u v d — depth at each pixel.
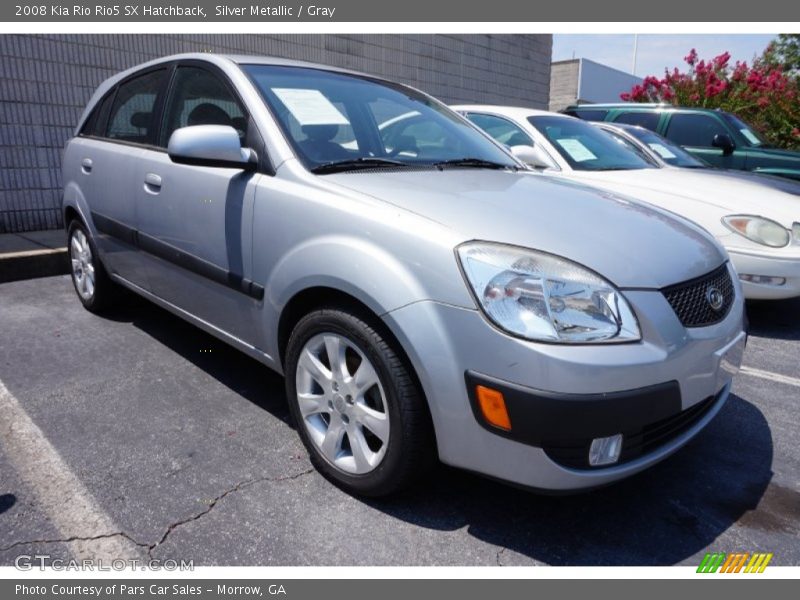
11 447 2.51
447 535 2.09
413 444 2.02
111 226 3.51
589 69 23.55
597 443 1.84
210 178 2.69
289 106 2.70
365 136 2.82
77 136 4.06
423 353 1.90
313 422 2.36
